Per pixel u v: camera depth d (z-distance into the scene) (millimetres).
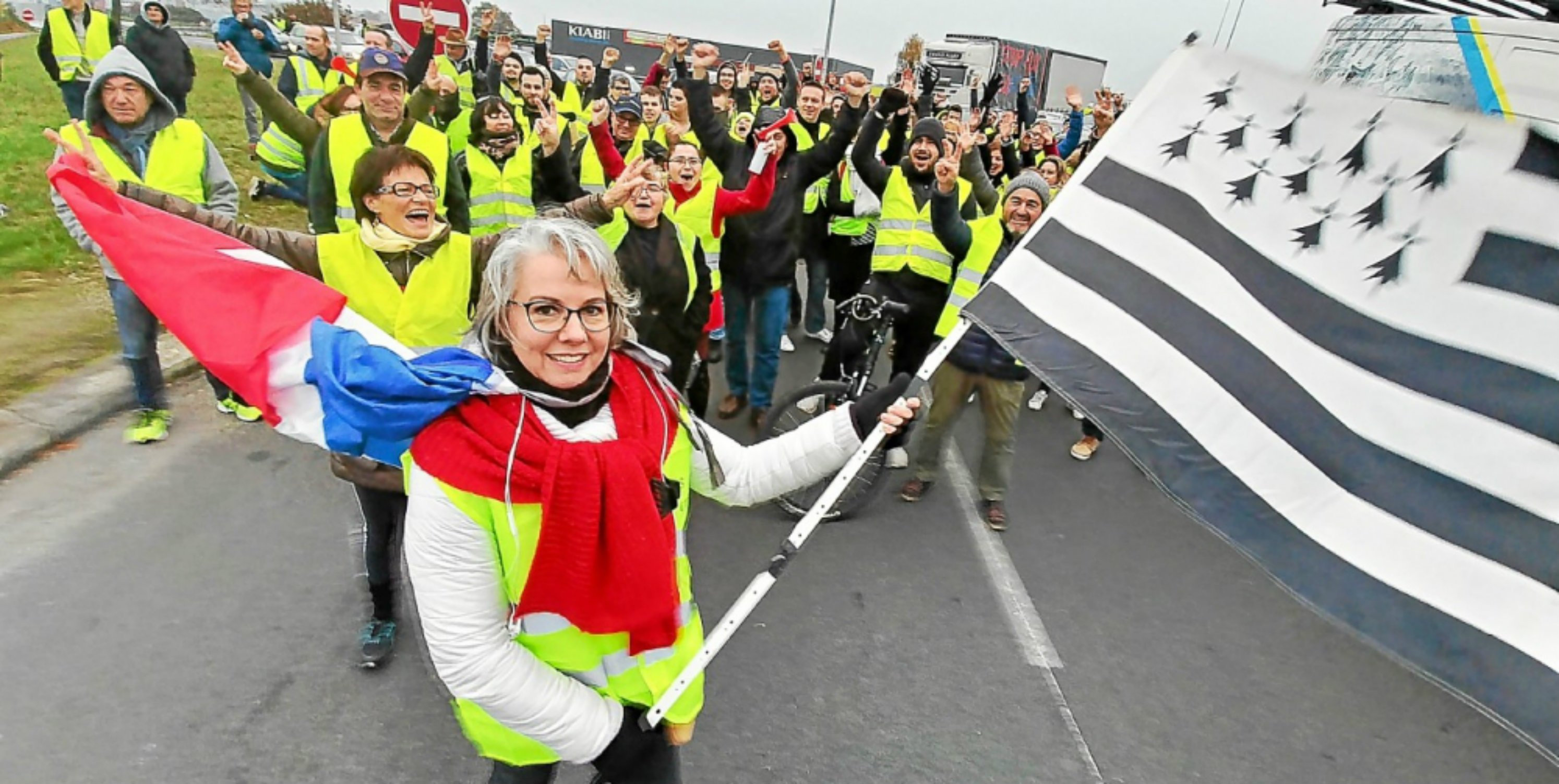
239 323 1565
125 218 1651
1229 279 1846
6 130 9688
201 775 2469
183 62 9648
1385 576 1537
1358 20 4918
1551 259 1499
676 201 4707
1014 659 3367
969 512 4570
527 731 1505
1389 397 1615
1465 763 3072
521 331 1416
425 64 6465
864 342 4504
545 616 1557
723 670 3123
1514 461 1475
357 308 2547
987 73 22516
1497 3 3842
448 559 1394
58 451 4152
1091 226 2029
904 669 3232
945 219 4285
